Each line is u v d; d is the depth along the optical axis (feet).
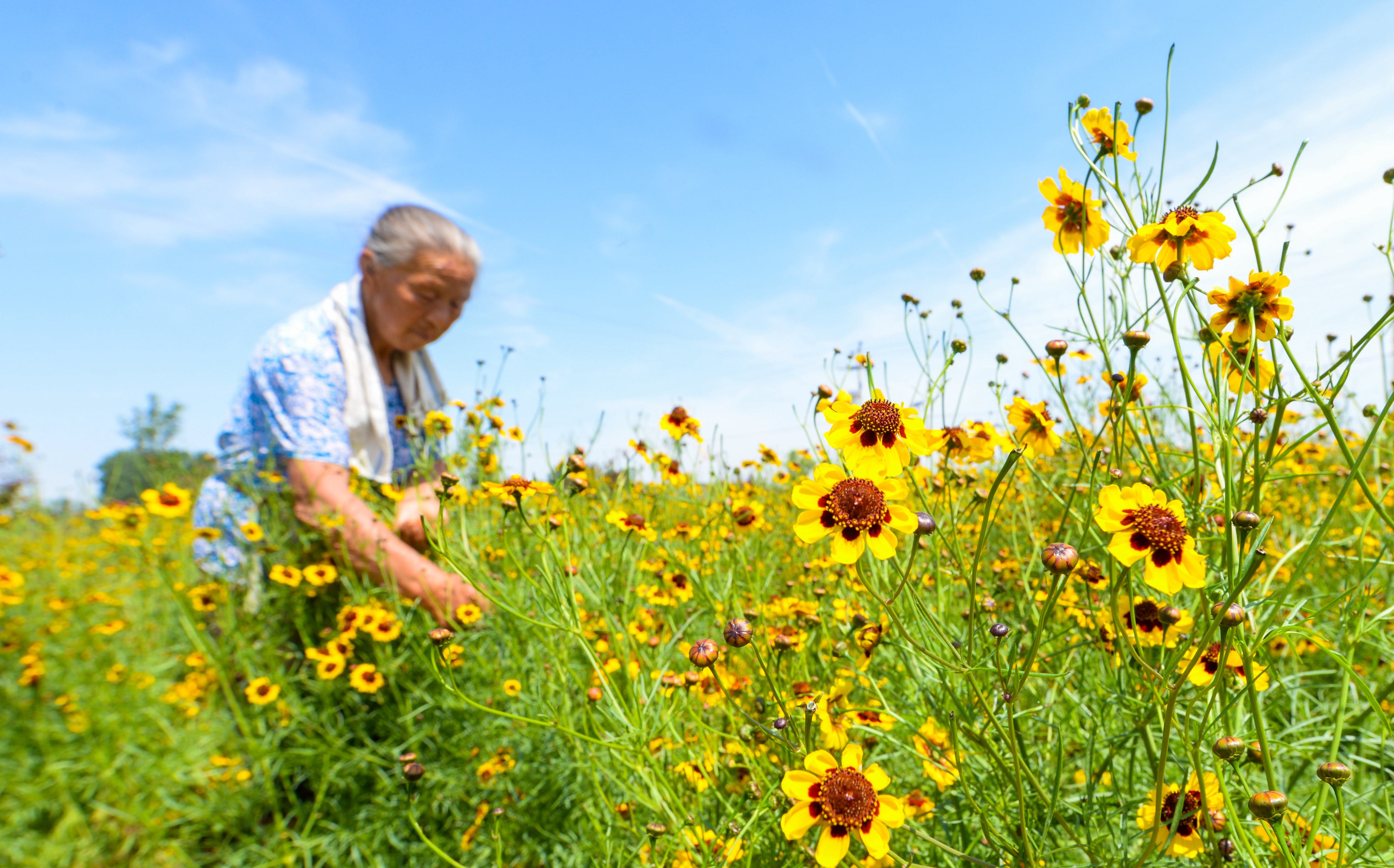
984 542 3.87
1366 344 3.54
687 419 8.25
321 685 9.01
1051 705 5.11
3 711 11.26
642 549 9.26
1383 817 4.35
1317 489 9.52
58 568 15.51
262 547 9.98
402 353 12.20
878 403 4.84
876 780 3.98
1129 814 4.83
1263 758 3.57
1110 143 5.52
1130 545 3.80
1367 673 6.37
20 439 16.17
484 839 7.50
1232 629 3.60
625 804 6.88
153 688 11.71
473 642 8.91
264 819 9.45
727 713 6.40
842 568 7.42
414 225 11.19
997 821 5.03
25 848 9.33
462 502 6.17
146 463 15.83
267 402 10.02
